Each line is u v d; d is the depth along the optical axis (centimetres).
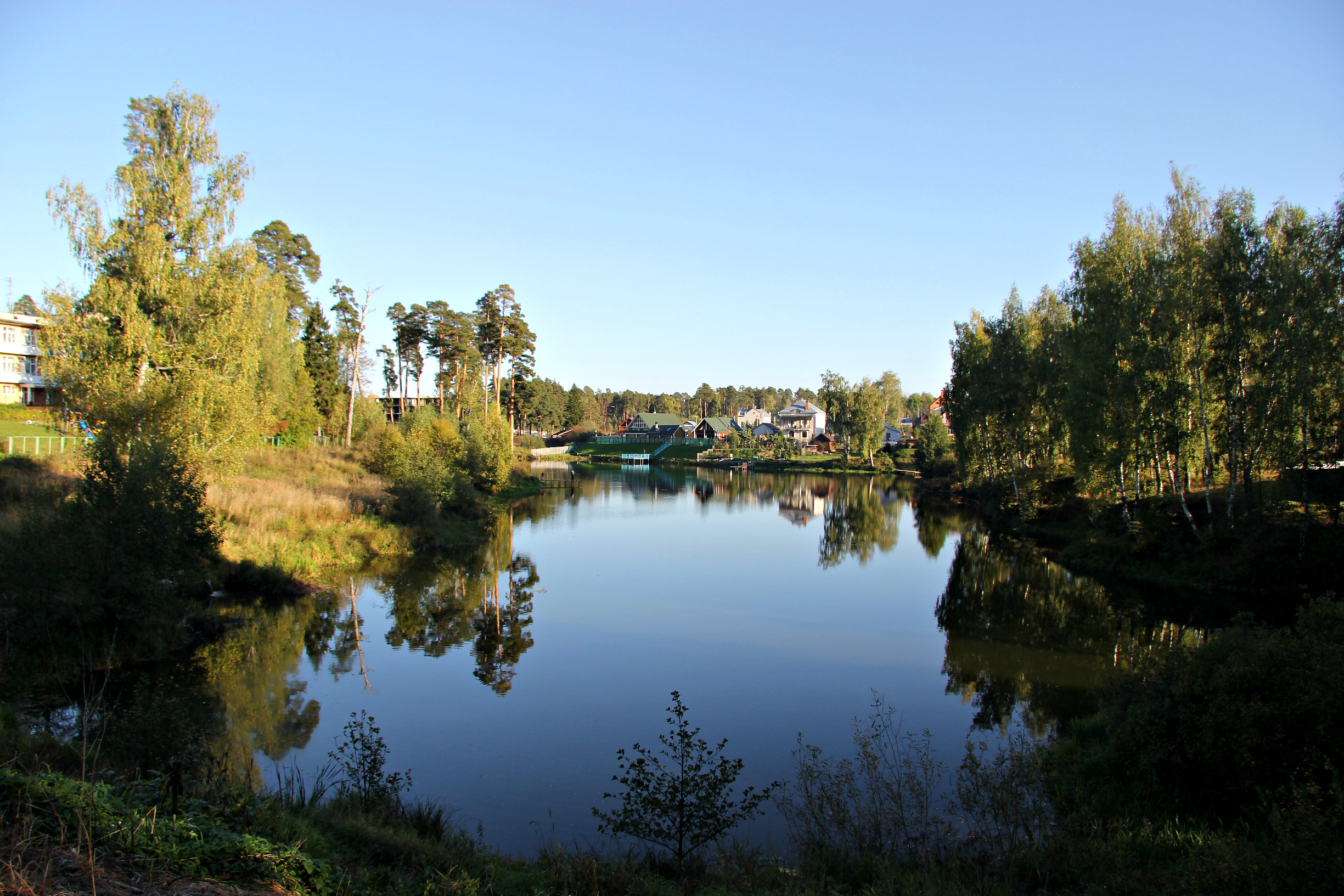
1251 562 2422
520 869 795
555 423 14000
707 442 12338
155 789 764
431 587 2500
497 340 6794
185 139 2491
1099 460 3147
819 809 979
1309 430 2412
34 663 1392
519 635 1986
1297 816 703
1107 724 1230
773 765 1221
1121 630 2045
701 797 893
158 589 1614
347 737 1280
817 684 1628
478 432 5194
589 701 1504
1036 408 4262
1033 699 1526
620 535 3894
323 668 1656
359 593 2366
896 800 1013
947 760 1227
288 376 4378
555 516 4603
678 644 1927
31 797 586
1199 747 934
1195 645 1116
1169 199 3023
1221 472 3484
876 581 2797
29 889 467
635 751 1271
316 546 2606
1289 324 2472
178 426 2202
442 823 935
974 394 4631
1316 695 849
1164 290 2844
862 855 866
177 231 2461
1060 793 1035
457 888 677
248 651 1717
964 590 2620
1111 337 3047
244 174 2588
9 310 4794
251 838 618
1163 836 859
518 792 1107
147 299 2342
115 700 1311
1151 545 2845
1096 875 762
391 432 4406
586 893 722
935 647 1912
